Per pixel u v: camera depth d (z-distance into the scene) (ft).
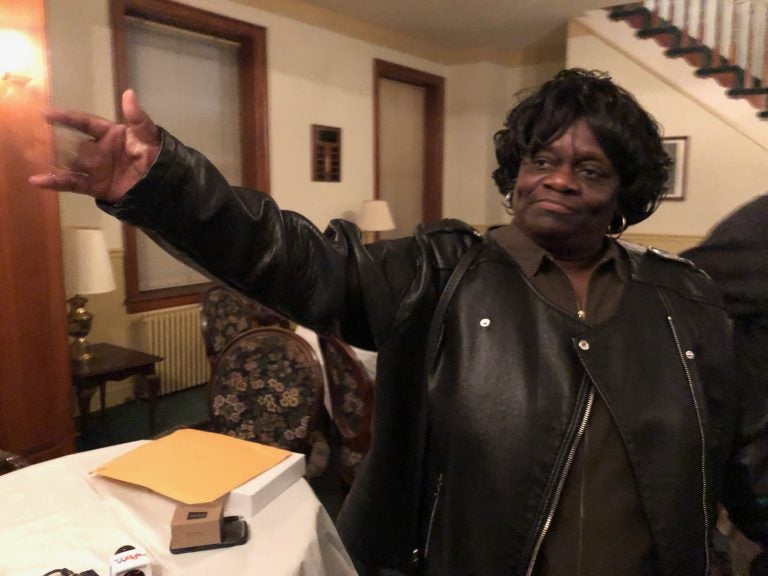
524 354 2.42
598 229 2.54
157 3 12.00
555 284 2.58
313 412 6.46
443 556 2.48
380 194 19.34
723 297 2.79
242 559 3.39
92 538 3.54
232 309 10.80
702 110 15.76
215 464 4.19
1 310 8.01
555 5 15.81
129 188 2.13
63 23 10.61
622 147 2.44
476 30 17.84
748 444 2.71
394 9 15.75
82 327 10.00
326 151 16.12
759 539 2.87
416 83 19.71
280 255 2.33
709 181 15.96
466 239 2.77
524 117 2.59
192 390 13.42
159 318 12.61
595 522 2.36
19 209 8.09
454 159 20.97
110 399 12.38
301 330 11.43
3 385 8.11
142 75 12.62
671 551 2.36
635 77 16.49
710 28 16.15
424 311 2.58
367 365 8.61
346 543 2.85
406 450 2.64
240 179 14.85
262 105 14.32
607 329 2.46
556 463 2.33
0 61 7.64
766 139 15.05
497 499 2.35
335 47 16.08
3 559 3.34
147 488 4.04
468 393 2.40
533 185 2.53
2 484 4.20
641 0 15.66
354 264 2.54
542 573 2.38
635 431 2.35
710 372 2.55
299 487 4.22
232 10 13.42
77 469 4.43
